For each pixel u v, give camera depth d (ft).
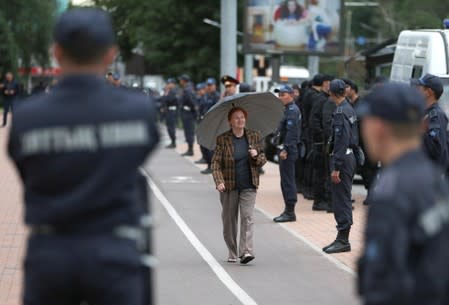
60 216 28.25
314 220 96.68
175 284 64.39
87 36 28.89
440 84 63.05
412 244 25.35
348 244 77.30
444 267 25.35
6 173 139.54
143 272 30.35
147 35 366.43
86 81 29.07
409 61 104.94
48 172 28.50
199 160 162.71
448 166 63.62
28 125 28.71
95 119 28.68
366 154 98.78
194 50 364.79
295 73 309.42
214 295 60.95
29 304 28.73
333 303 58.90
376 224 25.38
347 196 76.69
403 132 26.40
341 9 188.85
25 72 430.61
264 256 75.92
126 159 28.73
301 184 118.83
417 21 314.55
